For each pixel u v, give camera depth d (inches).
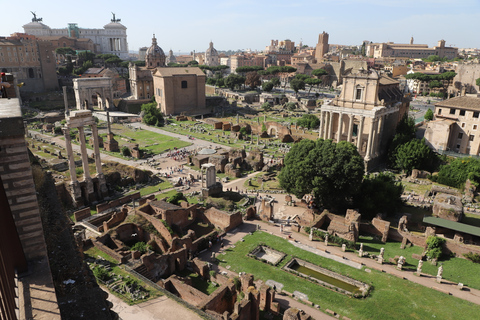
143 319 1267.2
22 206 701.3
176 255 2005.4
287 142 5275.6
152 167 4082.2
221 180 3683.6
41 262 732.7
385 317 1673.2
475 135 4047.7
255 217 2765.7
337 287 1907.0
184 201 2842.0
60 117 6486.2
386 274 2028.8
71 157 2817.4
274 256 2245.3
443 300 1800.0
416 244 2356.1
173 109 7283.5
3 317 498.0
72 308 760.3
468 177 3307.1
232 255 2208.4
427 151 3759.8
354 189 2645.2
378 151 4210.1
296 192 2783.0
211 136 5620.1
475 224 2679.6
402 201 2925.7
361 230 2546.8
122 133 5733.3
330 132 4394.7
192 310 1334.9
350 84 4168.3
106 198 3097.9
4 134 649.6
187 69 7470.5
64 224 1072.8
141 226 2310.5
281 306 1749.5
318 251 2273.6
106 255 1888.5
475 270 2062.0
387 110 4158.5
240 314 1483.8
